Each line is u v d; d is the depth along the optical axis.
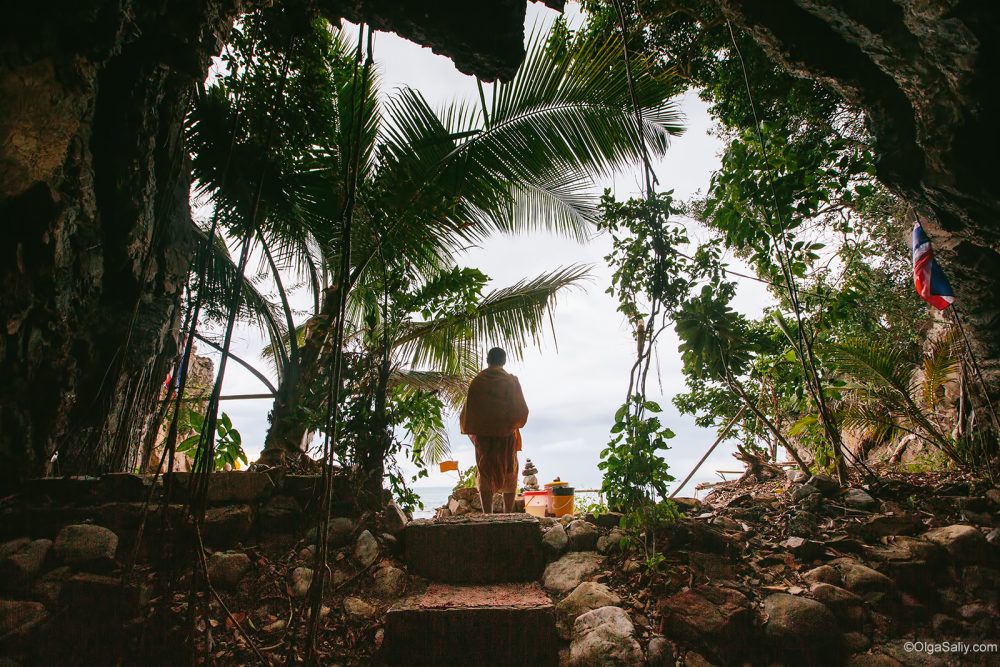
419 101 4.77
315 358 4.79
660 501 3.39
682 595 2.97
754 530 3.66
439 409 4.40
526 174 5.04
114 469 3.89
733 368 4.48
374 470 3.95
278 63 4.06
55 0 2.58
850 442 8.30
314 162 4.91
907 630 2.90
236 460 4.04
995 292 4.80
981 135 3.69
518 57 4.33
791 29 4.10
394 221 4.44
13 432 3.28
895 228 7.50
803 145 4.32
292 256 5.40
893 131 4.33
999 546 3.24
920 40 3.44
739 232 4.16
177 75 3.68
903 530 3.52
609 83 4.82
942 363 5.62
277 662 2.67
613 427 3.44
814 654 2.73
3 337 3.05
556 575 3.36
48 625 2.67
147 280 3.96
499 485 4.81
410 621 2.83
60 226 3.11
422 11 3.98
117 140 3.41
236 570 3.12
